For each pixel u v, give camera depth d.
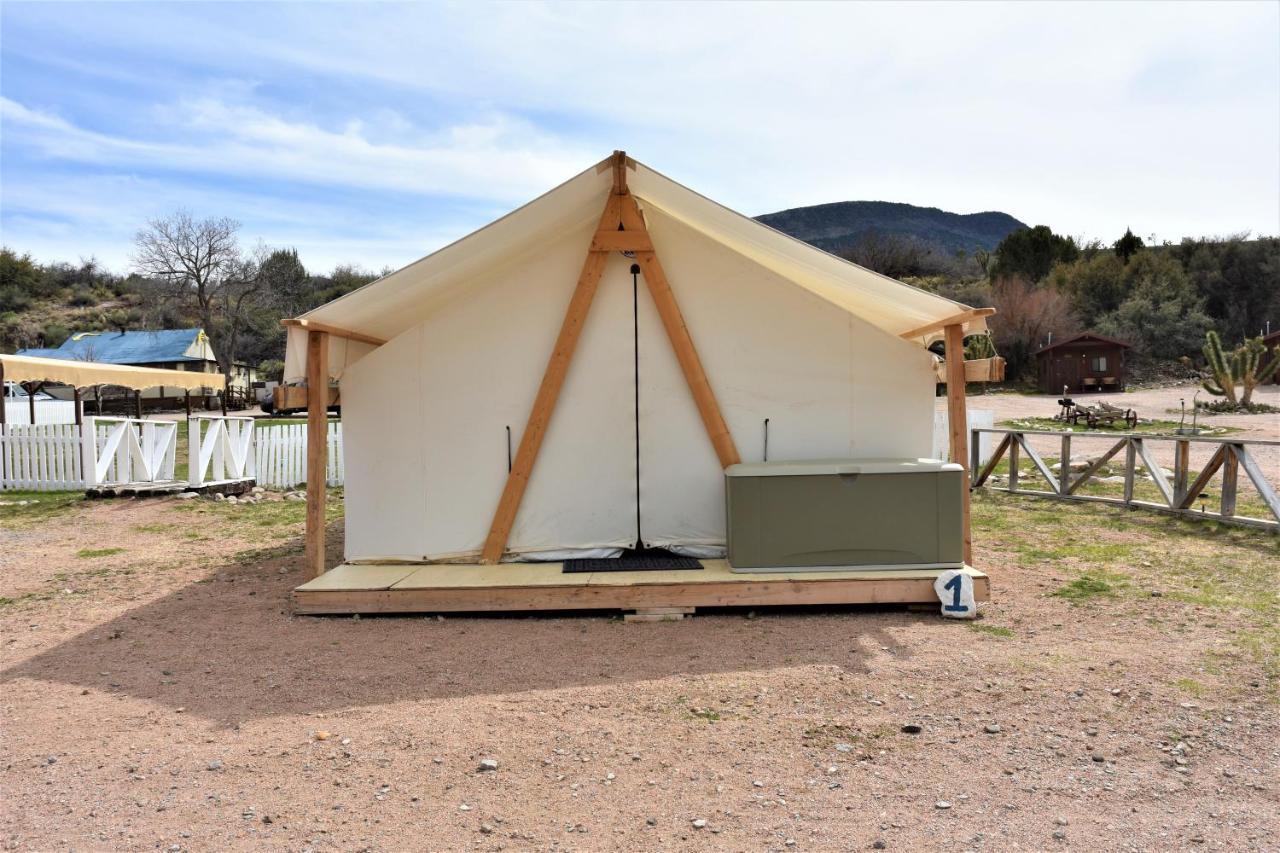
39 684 4.59
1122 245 67.56
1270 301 57.97
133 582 7.15
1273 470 13.23
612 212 6.60
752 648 4.97
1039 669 4.50
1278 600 5.79
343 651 5.07
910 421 6.73
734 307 6.76
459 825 3.01
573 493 6.76
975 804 3.10
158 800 3.23
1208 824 2.93
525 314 6.76
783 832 2.93
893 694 4.19
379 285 5.74
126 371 17.47
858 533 5.77
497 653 4.97
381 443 6.71
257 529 9.88
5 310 76.44
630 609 5.74
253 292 57.75
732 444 6.73
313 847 2.87
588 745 3.67
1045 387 44.19
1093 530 8.71
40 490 13.22
